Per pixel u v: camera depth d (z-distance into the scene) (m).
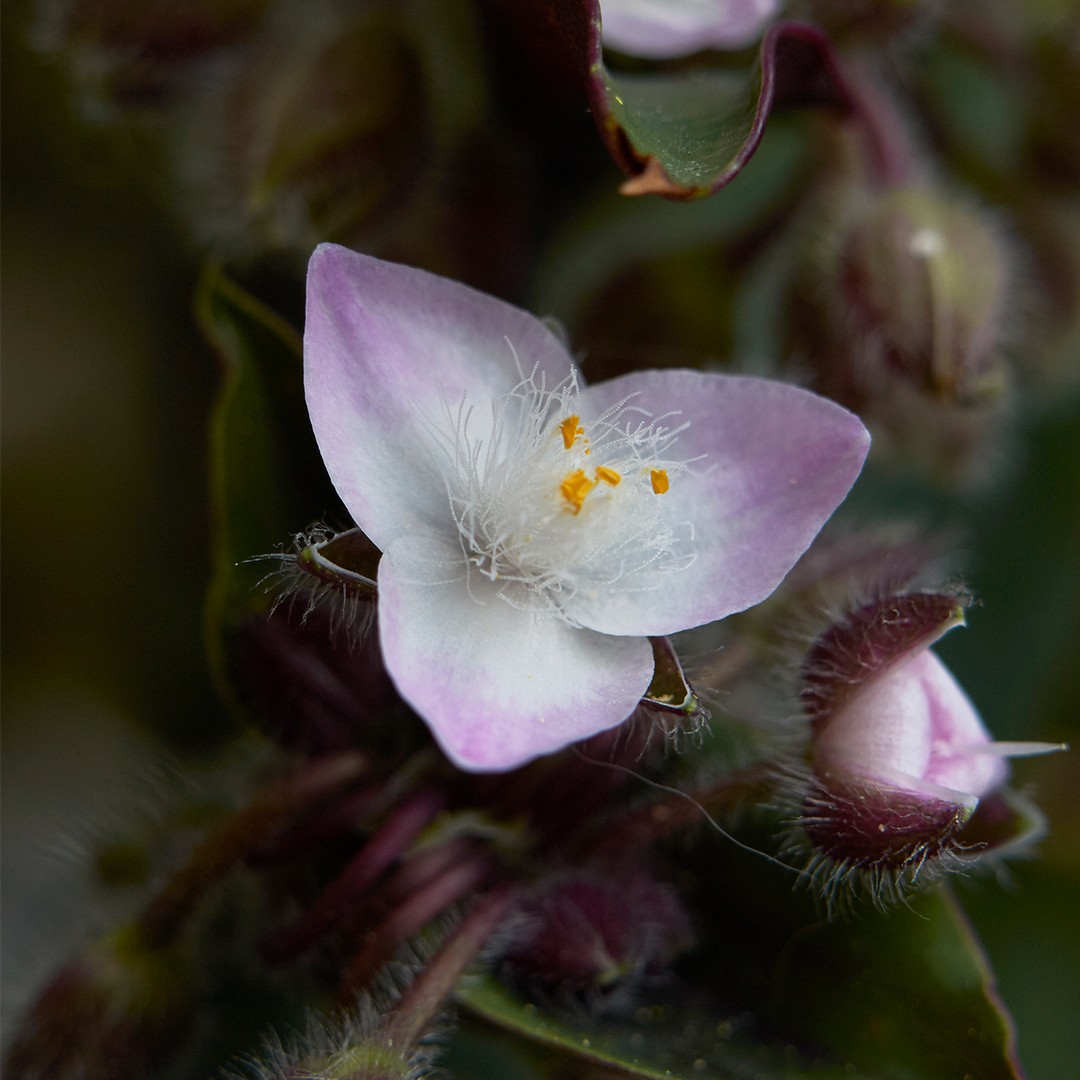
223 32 0.15
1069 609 0.16
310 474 0.14
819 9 0.15
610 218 0.15
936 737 0.14
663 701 0.13
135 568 0.16
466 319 0.14
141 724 0.16
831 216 0.15
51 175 0.16
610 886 0.14
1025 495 0.16
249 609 0.14
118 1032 0.14
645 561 0.14
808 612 0.14
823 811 0.14
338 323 0.13
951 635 0.16
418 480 0.13
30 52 0.16
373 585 0.13
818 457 0.14
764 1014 0.14
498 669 0.13
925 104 0.16
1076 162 0.16
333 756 0.14
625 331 0.15
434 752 0.14
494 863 0.14
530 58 0.15
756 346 0.15
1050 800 0.16
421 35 0.15
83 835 0.15
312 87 0.15
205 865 0.14
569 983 0.14
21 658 0.16
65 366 0.16
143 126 0.16
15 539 0.16
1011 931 0.16
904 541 0.15
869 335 0.15
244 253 0.15
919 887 0.14
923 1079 0.14
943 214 0.15
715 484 0.14
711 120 0.14
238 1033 0.15
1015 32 0.15
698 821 0.14
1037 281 0.16
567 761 0.14
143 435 0.16
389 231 0.15
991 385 0.15
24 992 0.14
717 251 0.15
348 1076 0.13
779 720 0.14
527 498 0.14
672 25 0.14
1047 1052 0.16
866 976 0.14
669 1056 0.14
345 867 0.14
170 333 0.16
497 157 0.15
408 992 0.14
